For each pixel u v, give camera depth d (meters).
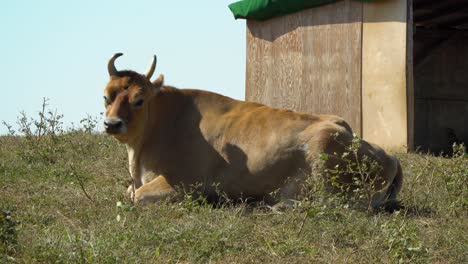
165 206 8.86
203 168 9.71
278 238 7.40
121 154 13.06
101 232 7.54
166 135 9.91
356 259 6.93
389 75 15.45
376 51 15.74
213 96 10.21
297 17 18.36
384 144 15.53
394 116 15.31
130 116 9.62
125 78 9.79
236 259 6.79
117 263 6.47
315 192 8.63
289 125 9.45
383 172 9.50
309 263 6.77
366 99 16.02
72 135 14.71
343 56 16.70
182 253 6.88
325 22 17.33
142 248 7.01
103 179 11.20
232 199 9.68
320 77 17.50
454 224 8.25
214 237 7.18
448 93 22.22
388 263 6.87
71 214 8.61
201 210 8.59
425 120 22.02
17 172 11.30
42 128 13.73
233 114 9.91
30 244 6.93
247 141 9.58
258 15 19.62
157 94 10.05
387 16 15.50
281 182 9.39
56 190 10.09
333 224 7.93
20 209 8.79
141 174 10.01
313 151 9.19
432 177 10.33
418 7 19.98
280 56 19.12
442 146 22.02
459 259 7.05
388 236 7.27
